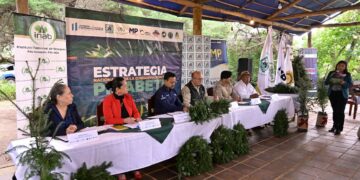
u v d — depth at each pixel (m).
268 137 4.61
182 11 5.82
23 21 2.90
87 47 3.64
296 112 5.22
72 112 2.53
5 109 7.28
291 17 6.97
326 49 10.77
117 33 3.95
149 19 4.33
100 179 2.06
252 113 3.91
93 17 3.66
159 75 4.59
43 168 1.71
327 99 5.34
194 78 3.75
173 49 4.76
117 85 2.88
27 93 2.97
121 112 2.92
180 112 3.35
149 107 3.62
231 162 3.41
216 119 3.27
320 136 4.68
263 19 7.27
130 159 2.38
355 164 3.38
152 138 2.54
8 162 3.29
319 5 7.15
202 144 3.00
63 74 3.35
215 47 6.07
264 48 5.89
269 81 5.96
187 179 2.90
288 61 6.05
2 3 8.38
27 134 1.91
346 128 5.27
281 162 3.44
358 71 10.54
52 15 8.71
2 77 10.86
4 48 10.41
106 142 2.19
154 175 3.01
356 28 9.87
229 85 4.46
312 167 3.28
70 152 1.98
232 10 6.29
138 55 4.25
